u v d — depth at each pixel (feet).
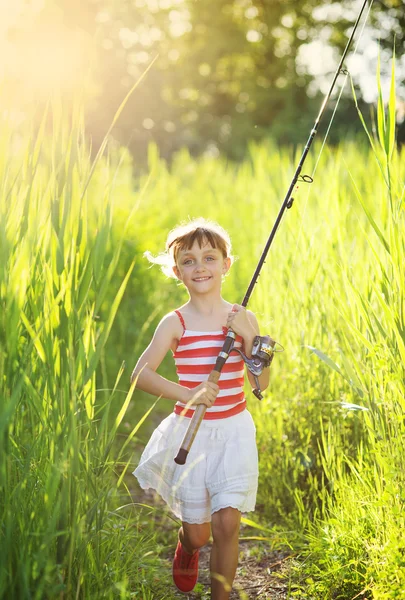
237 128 90.89
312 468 13.79
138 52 88.99
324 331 14.38
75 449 8.20
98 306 9.36
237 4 94.27
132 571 10.14
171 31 92.07
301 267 15.53
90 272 9.16
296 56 96.68
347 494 11.48
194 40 93.45
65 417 8.49
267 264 17.30
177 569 10.59
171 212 34.17
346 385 13.60
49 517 7.92
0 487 8.06
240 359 10.48
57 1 47.93
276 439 14.32
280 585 11.19
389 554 9.46
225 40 92.12
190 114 98.99
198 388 9.96
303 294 15.11
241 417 10.34
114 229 26.14
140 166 75.20
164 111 90.68
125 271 26.22
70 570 7.94
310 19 94.02
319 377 14.17
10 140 9.15
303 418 14.02
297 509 13.46
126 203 31.19
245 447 10.12
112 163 28.17
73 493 8.36
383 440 10.23
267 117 94.38
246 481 9.96
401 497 9.67
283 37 97.55
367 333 11.85
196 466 10.06
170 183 37.70
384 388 10.44
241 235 30.78
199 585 11.18
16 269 8.00
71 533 8.09
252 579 11.53
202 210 34.65
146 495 15.33
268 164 28.07
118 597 8.91
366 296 11.85
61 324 8.79
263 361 10.23
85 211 9.50
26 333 9.09
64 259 9.08
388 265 10.73
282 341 15.70
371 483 11.17
